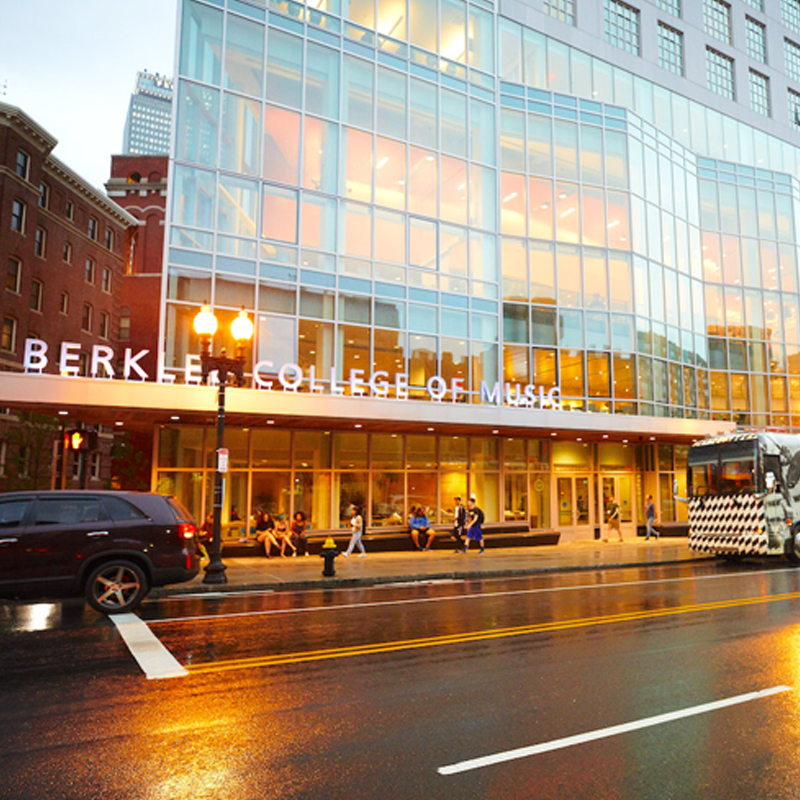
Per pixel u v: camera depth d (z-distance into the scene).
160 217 56.38
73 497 10.27
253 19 22.19
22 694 6.16
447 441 24.34
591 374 27.23
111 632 8.92
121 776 4.40
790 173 38.16
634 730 5.25
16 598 9.70
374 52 24.42
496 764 4.61
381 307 23.11
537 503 26.17
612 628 9.22
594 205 28.64
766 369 34.56
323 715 5.59
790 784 4.30
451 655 7.66
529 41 29.47
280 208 21.78
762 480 18.25
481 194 26.20
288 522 21.08
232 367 14.67
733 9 38.84
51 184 40.16
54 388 16.34
